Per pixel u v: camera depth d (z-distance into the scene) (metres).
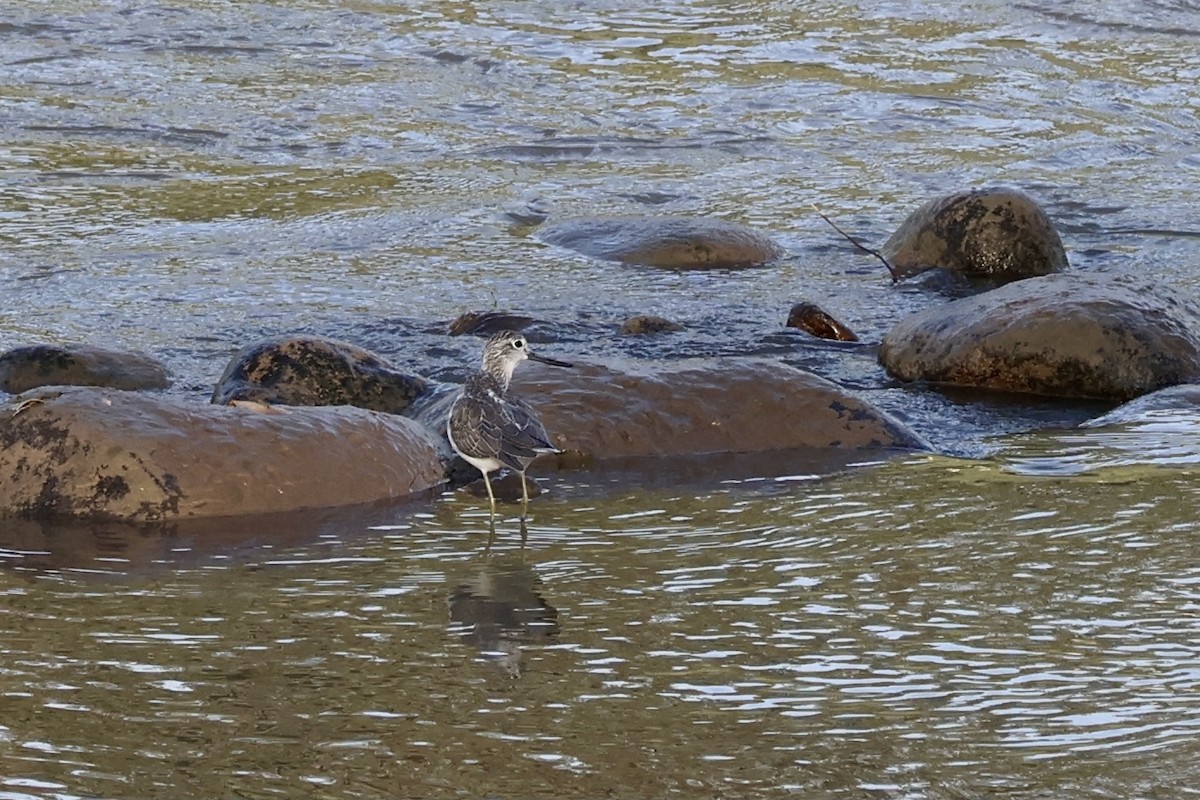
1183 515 12.41
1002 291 17.58
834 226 22.06
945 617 10.47
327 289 20.28
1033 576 11.17
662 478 13.87
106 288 20.05
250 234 22.62
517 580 11.34
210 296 19.83
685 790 8.23
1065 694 9.27
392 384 15.46
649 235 22.16
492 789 8.23
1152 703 9.12
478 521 12.74
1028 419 15.70
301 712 9.12
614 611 10.71
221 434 13.00
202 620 10.53
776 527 12.45
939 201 22.03
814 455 14.48
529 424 12.83
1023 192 24.64
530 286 20.56
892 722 8.96
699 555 11.83
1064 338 16.48
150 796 8.13
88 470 12.59
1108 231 23.25
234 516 12.63
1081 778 8.28
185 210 23.67
